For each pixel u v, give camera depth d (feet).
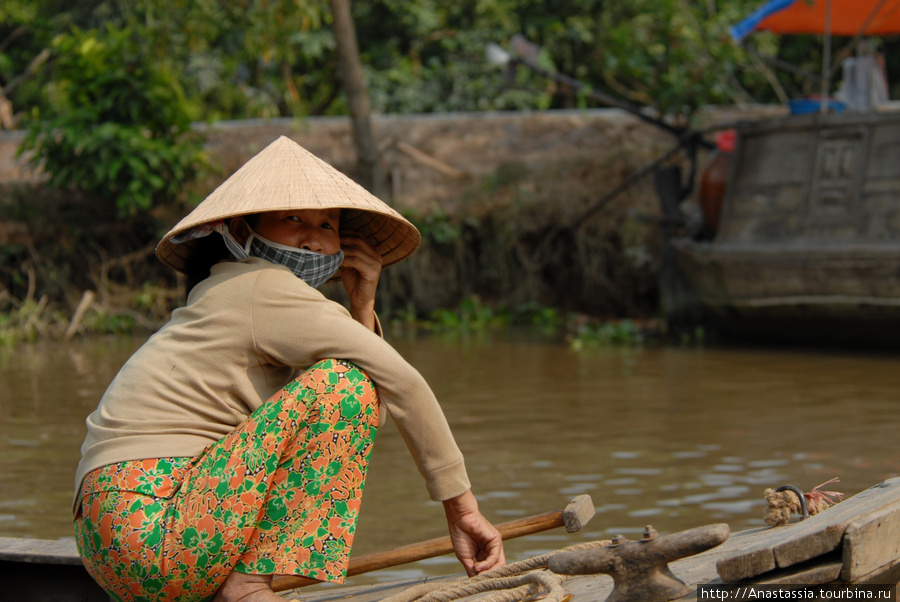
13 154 42.37
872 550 5.87
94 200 40.24
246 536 6.90
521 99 56.24
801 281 30.32
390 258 8.75
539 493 14.51
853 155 29.60
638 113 38.01
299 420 6.91
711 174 34.96
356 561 7.77
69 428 19.97
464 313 41.04
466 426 19.81
